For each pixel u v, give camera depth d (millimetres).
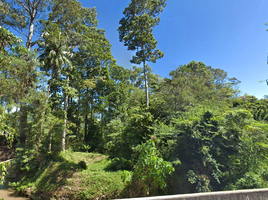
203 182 6695
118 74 29641
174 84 16344
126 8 20484
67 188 9414
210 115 8000
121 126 15508
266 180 5844
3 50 5816
